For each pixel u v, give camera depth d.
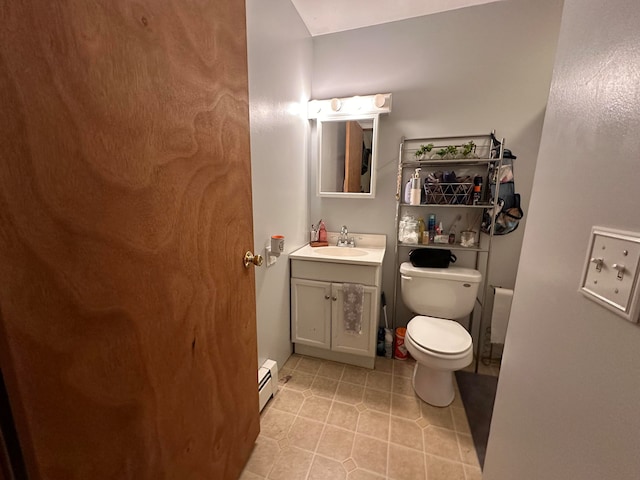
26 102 0.41
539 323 0.65
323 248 2.12
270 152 1.54
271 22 1.47
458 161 1.77
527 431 0.68
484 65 1.79
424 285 1.83
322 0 1.68
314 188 2.25
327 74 2.09
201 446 0.90
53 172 0.46
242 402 1.14
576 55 0.56
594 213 0.48
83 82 0.49
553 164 0.63
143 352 0.65
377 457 1.25
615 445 0.41
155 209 0.66
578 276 0.52
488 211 1.83
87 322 0.53
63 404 0.50
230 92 0.91
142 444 0.67
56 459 0.49
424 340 1.51
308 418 1.46
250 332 1.17
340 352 1.94
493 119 1.82
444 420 1.45
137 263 0.62
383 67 1.97
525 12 1.68
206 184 0.83
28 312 0.44
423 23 1.85
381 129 2.04
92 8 0.49
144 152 0.62
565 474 0.52
